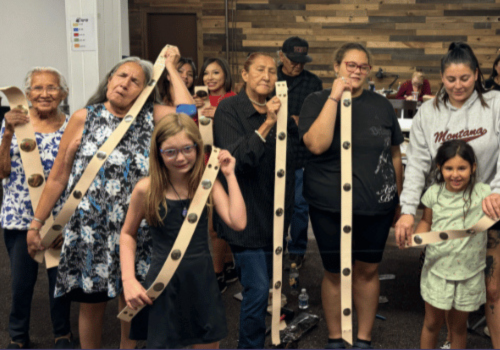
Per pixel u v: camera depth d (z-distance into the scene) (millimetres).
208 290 1501
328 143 1762
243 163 1685
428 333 1872
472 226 1770
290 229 2004
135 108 1687
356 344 1895
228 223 1474
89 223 1658
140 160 1662
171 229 1457
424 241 1820
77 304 1906
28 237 1756
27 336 1882
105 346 1854
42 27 2174
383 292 2084
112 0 2070
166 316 1460
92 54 2129
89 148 1652
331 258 1900
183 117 1413
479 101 1780
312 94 1858
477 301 1805
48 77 1826
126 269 1439
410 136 1897
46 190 1740
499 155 1757
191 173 1443
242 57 2061
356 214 1828
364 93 1845
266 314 1905
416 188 1847
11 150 1840
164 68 1825
